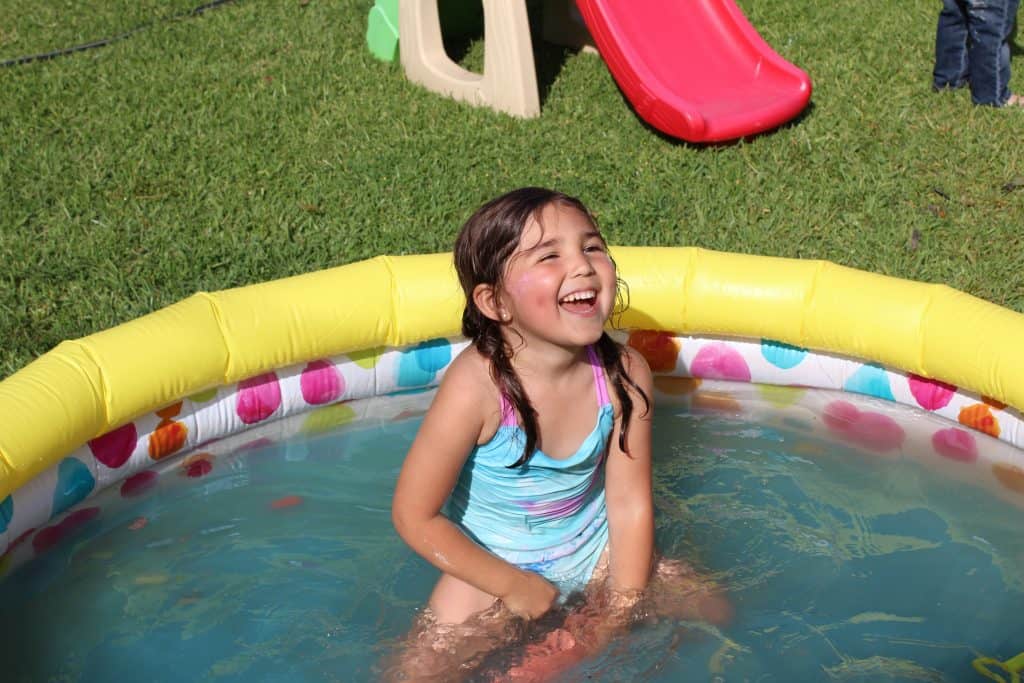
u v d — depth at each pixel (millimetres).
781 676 2436
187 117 5586
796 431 3482
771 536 2928
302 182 4945
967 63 5734
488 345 2609
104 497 3184
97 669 2506
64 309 3953
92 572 2846
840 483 3184
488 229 2531
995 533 2949
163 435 3311
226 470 3314
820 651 2510
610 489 2758
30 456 2846
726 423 3535
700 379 3807
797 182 4902
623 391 2705
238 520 3062
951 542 2906
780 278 3580
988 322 3287
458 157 5164
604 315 2512
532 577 2639
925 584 2738
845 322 3488
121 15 7160
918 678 2418
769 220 4574
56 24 7035
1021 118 5453
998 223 4504
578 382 2670
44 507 3018
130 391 3135
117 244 4383
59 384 3000
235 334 3354
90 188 4840
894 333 3418
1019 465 3271
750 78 5629
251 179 4961
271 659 2525
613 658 2496
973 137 5258
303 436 3502
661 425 3525
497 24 5535
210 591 2766
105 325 3852
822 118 5535
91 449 3156
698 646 2531
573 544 2760
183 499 3168
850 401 3656
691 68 5695
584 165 5109
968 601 2672
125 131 5414
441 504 2600
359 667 2494
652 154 5238
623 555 2723
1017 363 3174
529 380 2619
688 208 4719
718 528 2957
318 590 2760
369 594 2746
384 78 6094
